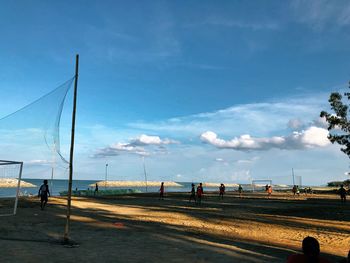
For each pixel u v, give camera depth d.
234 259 8.66
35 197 32.31
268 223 16.62
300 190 65.94
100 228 13.33
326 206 27.11
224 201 32.19
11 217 15.68
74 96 10.16
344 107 33.97
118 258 8.34
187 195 44.56
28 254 8.40
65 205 22.97
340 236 13.37
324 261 4.04
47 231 12.20
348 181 38.91
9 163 16.05
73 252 8.86
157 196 41.78
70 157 10.12
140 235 11.96
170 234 12.44
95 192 47.50
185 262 8.12
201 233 13.09
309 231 14.46
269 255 9.45
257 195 49.62
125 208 22.59
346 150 33.94
